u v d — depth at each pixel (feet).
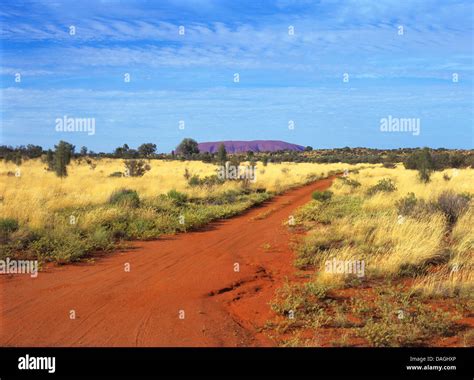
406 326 22.74
